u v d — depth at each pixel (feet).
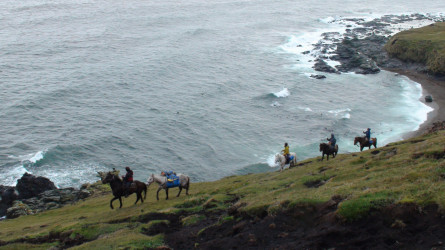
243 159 224.74
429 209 64.85
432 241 58.39
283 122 271.90
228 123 270.67
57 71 362.33
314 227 71.77
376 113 279.28
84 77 347.97
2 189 175.11
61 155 217.97
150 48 453.99
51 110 279.08
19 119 261.03
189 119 275.39
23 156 213.66
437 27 450.71
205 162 220.64
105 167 209.67
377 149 125.59
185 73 374.22
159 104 299.79
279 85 346.33
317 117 277.23
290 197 83.71
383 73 374.43
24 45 444.55
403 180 77.97
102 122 264.11
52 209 151.74
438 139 110.83
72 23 571.28
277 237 71.72
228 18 645.92
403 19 629.10
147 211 98.12
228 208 90.89
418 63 378.12
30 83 326.65
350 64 394.73
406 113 274.77
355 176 94.02
